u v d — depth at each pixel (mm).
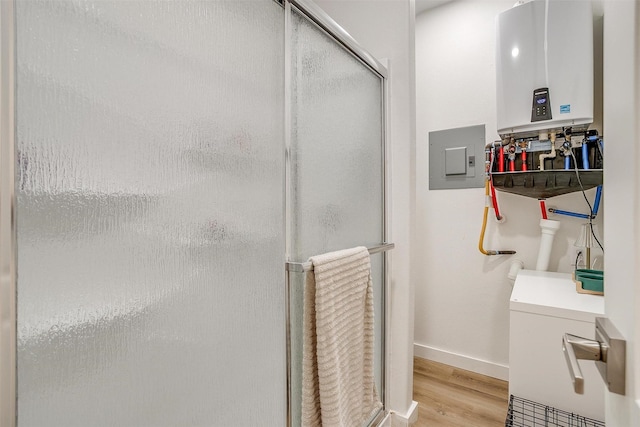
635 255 402
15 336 456
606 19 535
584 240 1637
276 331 916
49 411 490
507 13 1640
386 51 1544
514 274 1818
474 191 2057
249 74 831
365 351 1217
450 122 2127
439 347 2191
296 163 993
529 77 1580
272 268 899
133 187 594
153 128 625
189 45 690
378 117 1490
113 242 566
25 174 464
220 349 755
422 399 1775
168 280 651
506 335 1967
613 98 489
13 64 452
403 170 1518
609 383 440
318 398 993
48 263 489
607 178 522
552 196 1778
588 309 1172
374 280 1466
